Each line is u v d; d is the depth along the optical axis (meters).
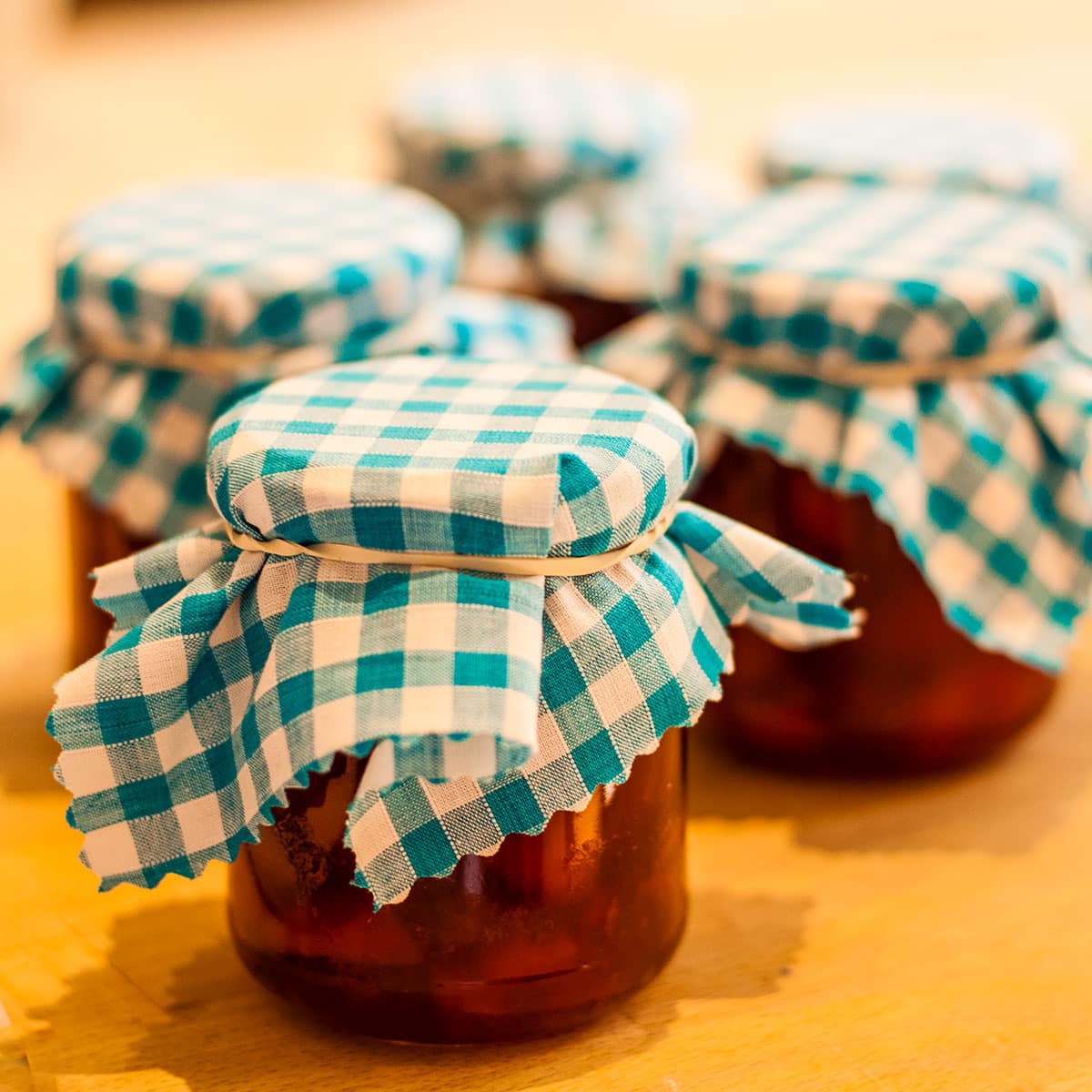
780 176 0.53
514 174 0.55
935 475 0.42
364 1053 0.37
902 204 0.47
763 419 0.42
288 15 1.25
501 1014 0.37
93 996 0.39
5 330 0.65
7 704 0.47
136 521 0.43
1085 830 0.44
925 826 0.44
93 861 0.36
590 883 0.36
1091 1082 0.37
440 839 0.35
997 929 0.41
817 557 0.42
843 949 0.40
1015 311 0.42
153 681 0.35
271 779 0.34
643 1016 0.38
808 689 0.43
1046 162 0.53
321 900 0.36
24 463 0.59
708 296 0.43
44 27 1.08
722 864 0.43
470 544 0.34
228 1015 0.38
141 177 0.84
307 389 0.37
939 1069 0.37
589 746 0.35
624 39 1.20
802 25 1.24
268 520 0.35
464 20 1.26
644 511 0.35
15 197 0.81
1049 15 1.26
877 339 0.41
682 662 0.36
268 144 0.91
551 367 0.38
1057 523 0.42
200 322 0.42
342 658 0.34
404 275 0.44
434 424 0.36
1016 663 0.44
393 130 0.57
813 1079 0.37
